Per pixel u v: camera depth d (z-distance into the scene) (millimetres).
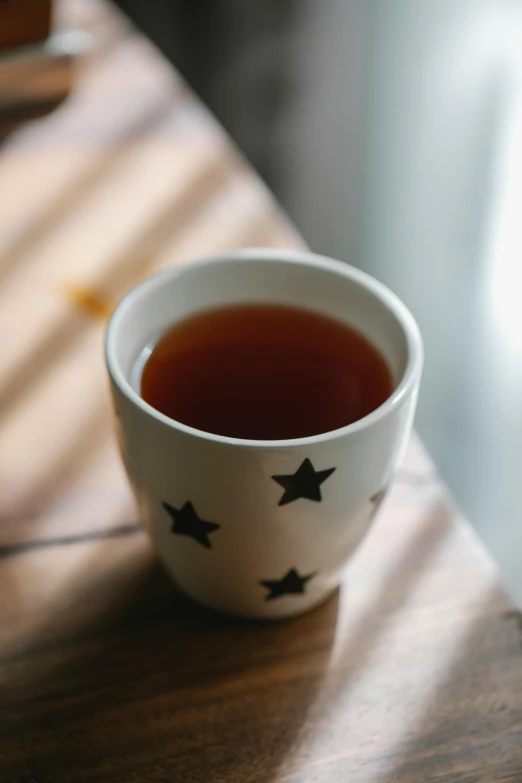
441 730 389
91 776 378
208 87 1146
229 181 573
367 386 416
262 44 1118
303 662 405
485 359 1075
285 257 438
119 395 381
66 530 436
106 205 556
